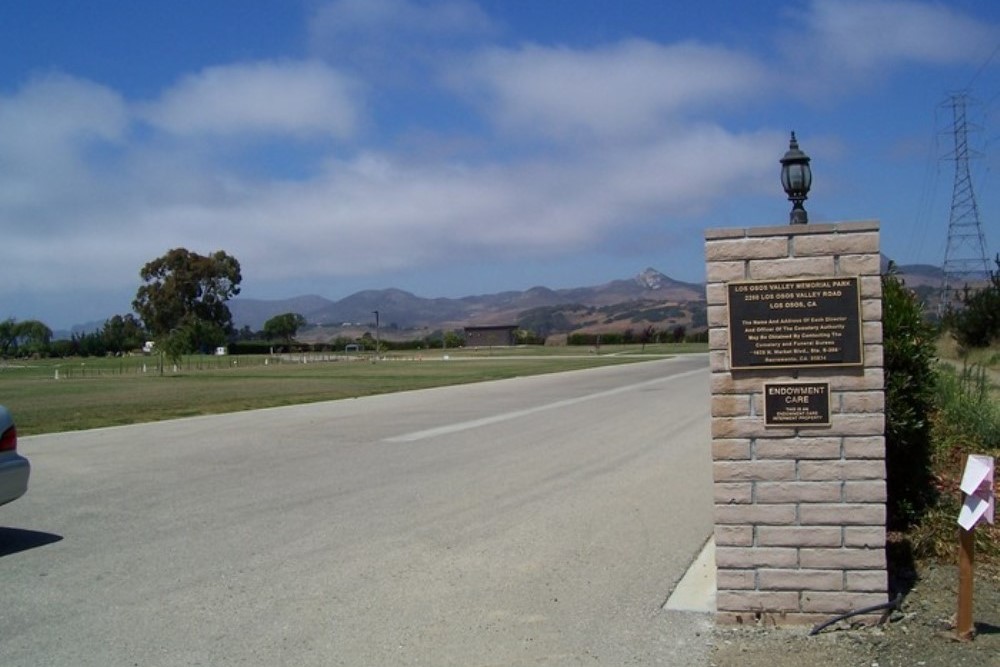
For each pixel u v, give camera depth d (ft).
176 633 20.53
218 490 38.19
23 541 29.40
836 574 19.93
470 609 21.89
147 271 391.45
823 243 19.84
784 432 20.03
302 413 76.64
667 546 27.66
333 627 20.75
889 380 25.55
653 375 132.05
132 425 68.49
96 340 450.30
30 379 191.62
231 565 26.07
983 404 42.57
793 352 19.93
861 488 19.77
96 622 21.38
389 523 31.24
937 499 27.53
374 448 51.34
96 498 36.73
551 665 18.38
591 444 51.60
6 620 21.63
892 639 18.99
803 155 23.02
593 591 23.21
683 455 46.60
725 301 20.24
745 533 20.29
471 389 107.76
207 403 92.58
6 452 28.78
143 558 27.04
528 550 27.35
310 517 32.40
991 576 22.68
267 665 18.60
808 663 17.99
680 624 20.58
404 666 18.45
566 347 416.05
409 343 481.46
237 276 405.59
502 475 41.01
